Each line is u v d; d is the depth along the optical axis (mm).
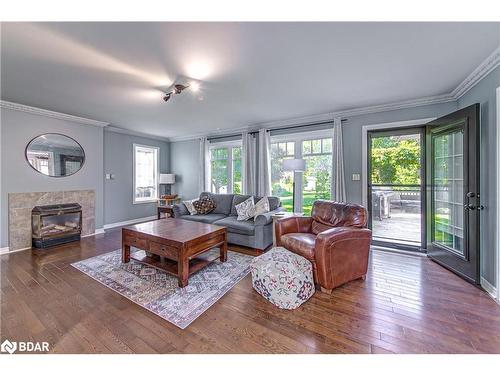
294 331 1712
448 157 3014
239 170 5488
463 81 2762
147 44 1984
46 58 2197
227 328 1745
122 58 2211
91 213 4562
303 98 3352
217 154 5863
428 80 2758
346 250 2367
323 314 1924
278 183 4918
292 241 2701
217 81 2756
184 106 3703
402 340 1615
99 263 3018
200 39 1919
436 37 1910
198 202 4590
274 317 1882
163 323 1800
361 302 2109
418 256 3318
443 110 3307
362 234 2500
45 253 3441
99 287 2371
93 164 4621
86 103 3525
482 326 1763
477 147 2438
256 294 2248
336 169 4004
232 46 2027
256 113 4117
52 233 3842
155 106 3693
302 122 4477
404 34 1870
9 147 3543
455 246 2875
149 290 2311
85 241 4094
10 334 1675
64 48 2031
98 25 1730
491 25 1757
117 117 4352
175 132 5789
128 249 3023
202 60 2262
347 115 3996
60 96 3215
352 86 2926
